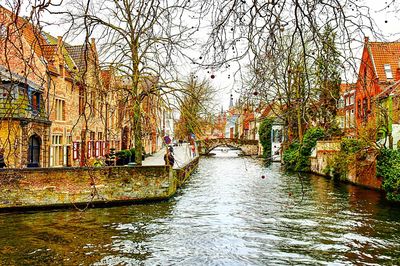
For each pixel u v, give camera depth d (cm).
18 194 1581
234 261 1027
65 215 1527
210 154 6681
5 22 285
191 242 1191
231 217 1528
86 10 276
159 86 1552
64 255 1051
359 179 2439
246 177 2998
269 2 274
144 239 1212
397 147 2059
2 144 358
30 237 1215
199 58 315
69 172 1636
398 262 1023
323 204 1802
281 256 1070
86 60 306
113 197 1723
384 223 1423
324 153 2973
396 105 1911
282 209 1692
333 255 1078
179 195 2066
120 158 2634
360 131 1864
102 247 1129
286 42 310
